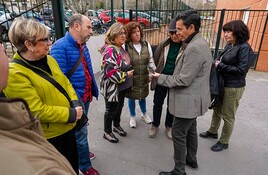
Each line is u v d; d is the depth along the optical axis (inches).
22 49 53.6
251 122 134.1
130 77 104.0
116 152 104.7
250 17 309.4
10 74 51.0
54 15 107.3
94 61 215.0
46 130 59.2
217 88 92.4
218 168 94.5
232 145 110.8
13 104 23.3
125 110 148.6
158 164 97.0
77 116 62.7
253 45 276.4
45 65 60.6
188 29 69.2
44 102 57.1
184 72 70.4
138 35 108.5
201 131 123.8
